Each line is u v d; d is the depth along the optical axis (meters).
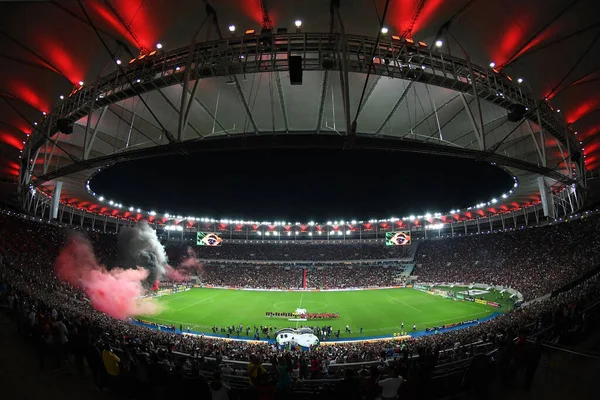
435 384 9.61
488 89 23.06
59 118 27.61
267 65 20.31
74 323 15.02
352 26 21.86
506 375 9.85
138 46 23.55
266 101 27.27
